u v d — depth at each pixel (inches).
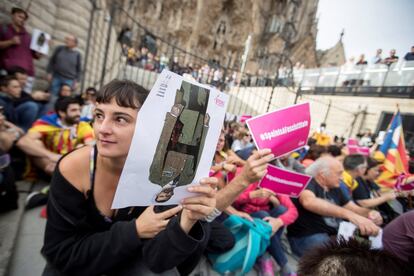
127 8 987.9
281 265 86.2
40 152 99.1
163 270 40.4
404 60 412.2
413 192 119.8
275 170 72.2
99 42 290.7
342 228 91.0
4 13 163.3
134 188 31.0
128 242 36.3
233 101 522.3
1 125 95.5
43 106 160.2
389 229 66.3
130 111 32.9
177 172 33.3
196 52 1168.2
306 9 1266.0
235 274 79.4
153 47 464.1
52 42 216.5
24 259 65.8
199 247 49.2
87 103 180.7
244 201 92.8
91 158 39.6
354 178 125.2
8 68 148.5
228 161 87.8
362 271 31.5
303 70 589.3
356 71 482.3
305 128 53.1
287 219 88.5
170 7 1103.6
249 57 1207.6
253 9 1190.9
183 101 30.6
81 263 38.6
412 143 360.2
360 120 458.0
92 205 41.1
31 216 84.9
